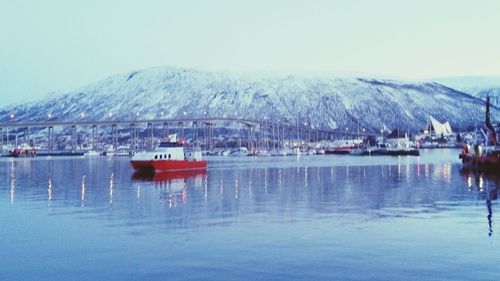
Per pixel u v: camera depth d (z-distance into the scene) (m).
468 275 18.95
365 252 22.77
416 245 24.11
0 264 21.28
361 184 62.59
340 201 43.38
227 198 46.25
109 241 25.69
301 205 40.56
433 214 34.44
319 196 47.78
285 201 43.62
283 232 27.89
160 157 91.19
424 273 19.30
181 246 24.38
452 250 22.94
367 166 116.38
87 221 32.31
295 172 92.75
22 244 25.09
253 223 31.06
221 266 20.59
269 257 22.03
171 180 71.50
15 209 38.78
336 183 64.69
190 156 100.69
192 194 50.28
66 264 21.20
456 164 120.62
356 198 45.69
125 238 26.44
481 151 94.44
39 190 55.72
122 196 48.41
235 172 93.19
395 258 21.59
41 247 24.39
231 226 30.00
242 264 20.89
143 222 31.75
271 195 49.06
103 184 64.06
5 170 105.81
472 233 27.06
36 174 89.56
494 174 78.50
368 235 26.78
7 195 50.03
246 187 58.91
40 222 32.00
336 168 107.69
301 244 24.64
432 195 47.47
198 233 27.75
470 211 35.75
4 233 28.11
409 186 58.47
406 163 132.12
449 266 20.22
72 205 41.19
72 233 27.98
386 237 26.17
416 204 40.38
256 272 19.72
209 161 167.50
